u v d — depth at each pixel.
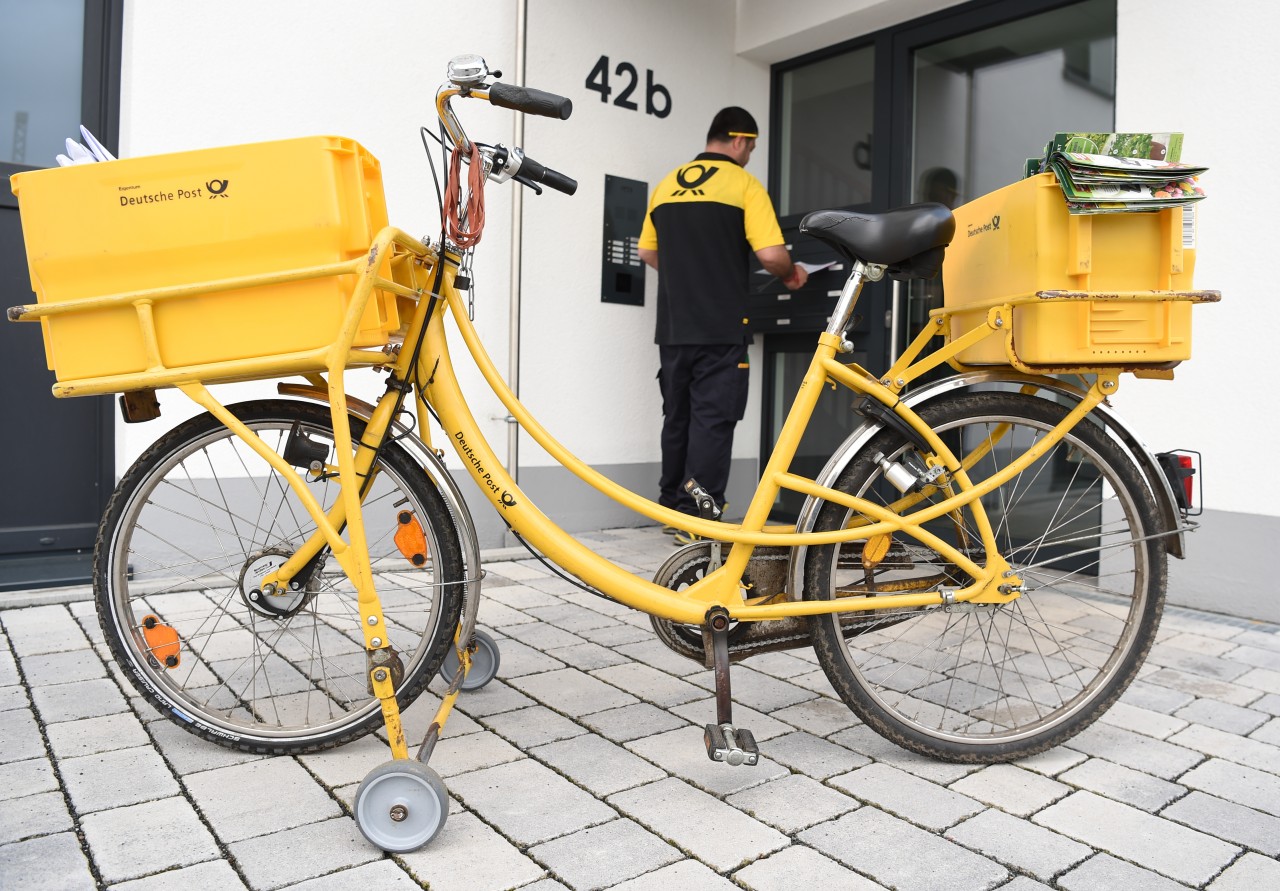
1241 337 3.00
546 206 4.12
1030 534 3.07
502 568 3.68
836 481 1.92
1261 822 1.68
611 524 4.40
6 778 1.77
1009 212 1.90
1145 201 1.75
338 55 3.57
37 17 3.27
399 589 2.91
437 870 1.47
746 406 4.42
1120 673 1.96
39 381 3.29
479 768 1.85
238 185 1.64
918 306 4.08
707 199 3.82
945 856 1.54
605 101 4.26
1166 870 1.51
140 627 1.92
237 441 3.34
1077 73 3.53
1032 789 1.81
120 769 1.82
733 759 1.70
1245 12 2.98
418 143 3.78
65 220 1.66
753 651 1.96
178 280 1.67
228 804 1.68
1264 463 2.96
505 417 3.98
